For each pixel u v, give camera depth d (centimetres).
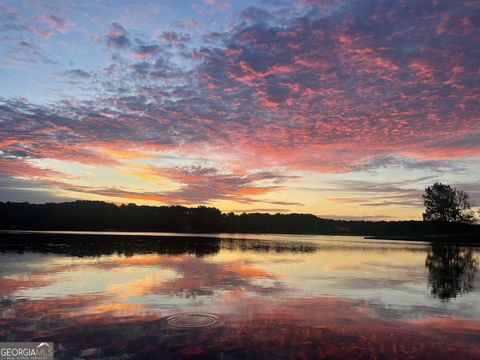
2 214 10581
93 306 1048
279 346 741
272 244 4741
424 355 705
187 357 680
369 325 891
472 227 8638
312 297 1211
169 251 3073
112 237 5647
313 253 3170
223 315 966
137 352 701
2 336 787
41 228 10919
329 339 788
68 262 2114
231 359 673
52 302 1093
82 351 706
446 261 2548
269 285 1433
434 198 8744
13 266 1900
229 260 2408
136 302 1102
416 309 1061
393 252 3422
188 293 1249
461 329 868
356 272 1867
